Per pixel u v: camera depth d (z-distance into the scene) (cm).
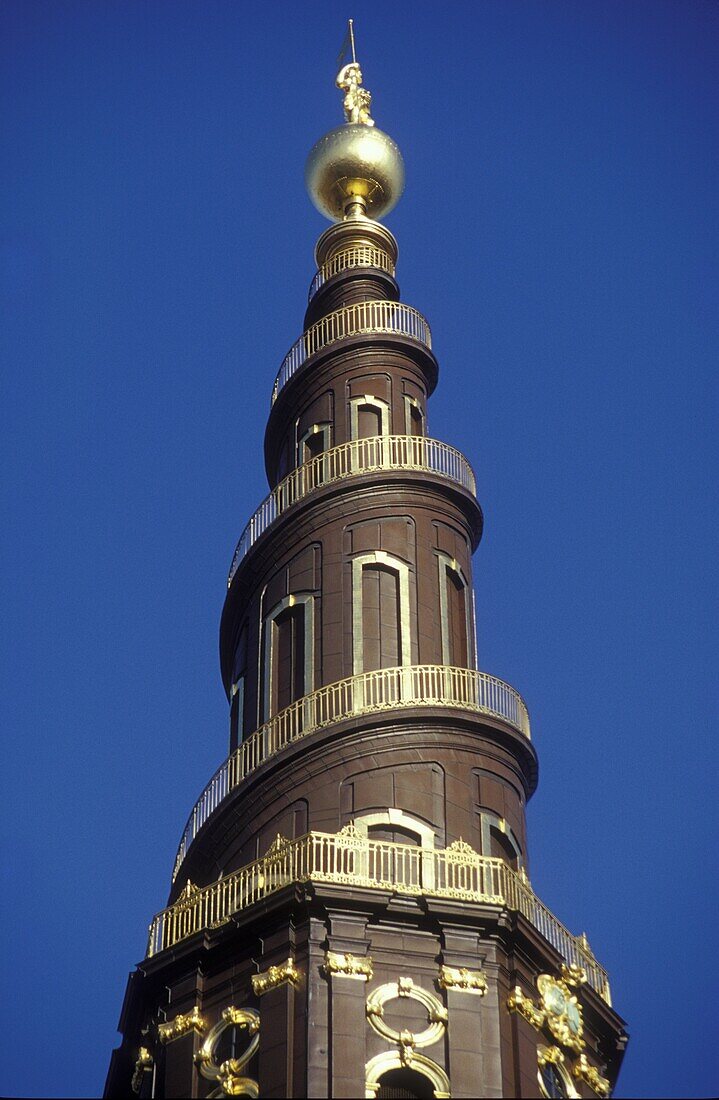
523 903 7112
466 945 6881
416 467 8406
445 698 7612
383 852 7062
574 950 7319
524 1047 6806
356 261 9644
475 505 8525
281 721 7625
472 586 8431
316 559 8175
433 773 7438
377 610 7981
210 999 6975
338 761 7400
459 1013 6731
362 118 10431
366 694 7575
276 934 6888
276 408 9100
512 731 7662
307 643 7912
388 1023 6694
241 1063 6700
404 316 9206
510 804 7581
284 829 7344
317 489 8312
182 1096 6731
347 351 9031
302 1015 6662
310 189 10144
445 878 7044
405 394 8981
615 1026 7262
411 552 8188
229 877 7156
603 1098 7088
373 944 6850
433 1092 6569
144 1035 7162
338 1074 6500
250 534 8500
